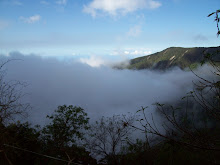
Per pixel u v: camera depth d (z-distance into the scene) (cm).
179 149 252
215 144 194
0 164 383
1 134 384
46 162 530
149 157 339
